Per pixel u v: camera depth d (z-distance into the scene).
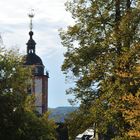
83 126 43.50
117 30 38.25
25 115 41.12
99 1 42.72
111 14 42.44
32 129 41.34
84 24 43.81
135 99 20.80
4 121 40.00
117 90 35.94
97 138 44.00
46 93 136.25
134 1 41.22
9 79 40.88
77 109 44.22
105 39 39.97
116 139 32.94
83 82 42.94
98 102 40.25
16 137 40.38
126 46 37.75
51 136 43.12
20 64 41.69
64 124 45.59
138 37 37.84
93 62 42.59
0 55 41.06
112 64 39.34
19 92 41.06
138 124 20.59
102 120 40.88
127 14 38.03
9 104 40.50
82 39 43.59
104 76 40.31
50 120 43.12
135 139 21.06
